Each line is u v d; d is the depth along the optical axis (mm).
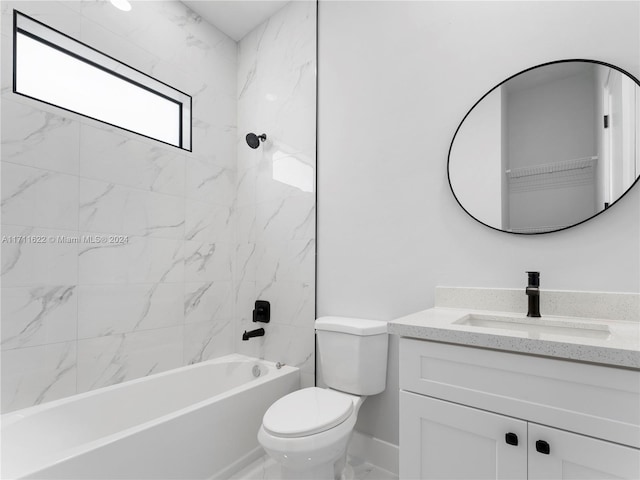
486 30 1508
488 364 944
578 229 1267
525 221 1364
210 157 2420
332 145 2025
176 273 2172
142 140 2029
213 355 2365
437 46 1646
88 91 1902
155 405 1925
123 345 1892
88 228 1776
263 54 2459
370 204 1843
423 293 1636
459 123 1564
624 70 1188
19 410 1510
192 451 1477
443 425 1018
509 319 1270
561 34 1327
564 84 1305
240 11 2383
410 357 1088
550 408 853
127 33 1996
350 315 1893
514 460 893
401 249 1718
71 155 1725
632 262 1167
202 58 2408
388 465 1692
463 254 1524
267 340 2301
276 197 2307
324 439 1249
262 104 2439
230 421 1660
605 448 780
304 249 2125
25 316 1551
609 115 1205
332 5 2078
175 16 2258
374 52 1870
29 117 1592
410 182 1703
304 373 2100
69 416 1594
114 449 1215
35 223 1595
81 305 1736
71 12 1763
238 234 2547
